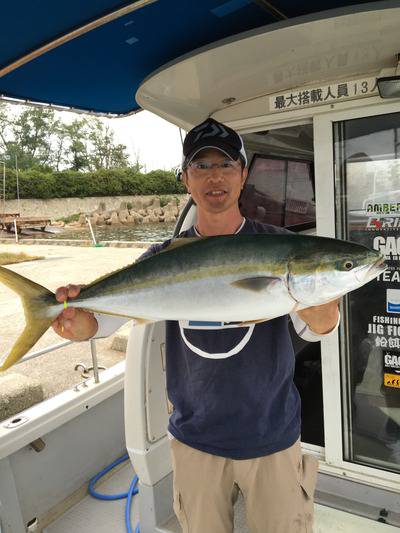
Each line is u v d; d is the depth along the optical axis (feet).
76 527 8.36
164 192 167.32
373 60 6.42
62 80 8.21
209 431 5.56
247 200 9.91
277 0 5.59
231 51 6.12
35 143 180.86
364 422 7.70
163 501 7.74
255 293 4.67
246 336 5.47
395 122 7.00
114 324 5.92
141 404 7.30
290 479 5.46
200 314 4.90
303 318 5.05
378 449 7.65
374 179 7.22
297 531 5.45
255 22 6.14
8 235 93.66
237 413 5.45
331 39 5.78
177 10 5.72
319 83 7.23
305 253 4.61
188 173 5.91
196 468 5.68
